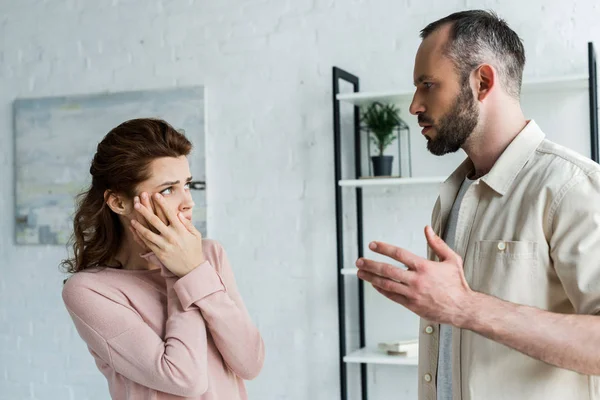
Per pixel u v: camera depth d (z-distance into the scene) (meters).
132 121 1.57
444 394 1.49
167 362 1.43
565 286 1.25
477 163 1.45
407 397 2.91
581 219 1.23
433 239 1.19
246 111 3.13
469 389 1.34
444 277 1.15
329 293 3.01
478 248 1.38
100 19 3.37
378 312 2.96
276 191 3.09
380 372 2.95
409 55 2.88
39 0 3.47
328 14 3.00
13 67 3.51
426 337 1.56
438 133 1.42
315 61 3.03
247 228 3.12
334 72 2.73
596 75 2.53
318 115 3.02
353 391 2.99
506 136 1.39
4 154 3.54
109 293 1.52
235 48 3.15
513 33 1.41
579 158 1.30
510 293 1.31
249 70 3.13
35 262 3.46
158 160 1.52
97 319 1.49
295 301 3.06
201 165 3.17
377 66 2.93
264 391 3.10
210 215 3.18
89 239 1.60
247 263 3.12
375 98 2.74
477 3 2.77
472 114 1.39
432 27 1.43
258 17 3.11
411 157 2.88
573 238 1.24
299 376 3.05
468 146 1.44
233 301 1.62
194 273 1.49
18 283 3.49
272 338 3.09
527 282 1.30
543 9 2.68
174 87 3.22
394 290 1.17
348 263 2.99
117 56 3.34
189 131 3.19
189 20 3.22
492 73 1.36
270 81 3.10
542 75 2.68
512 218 1.34
